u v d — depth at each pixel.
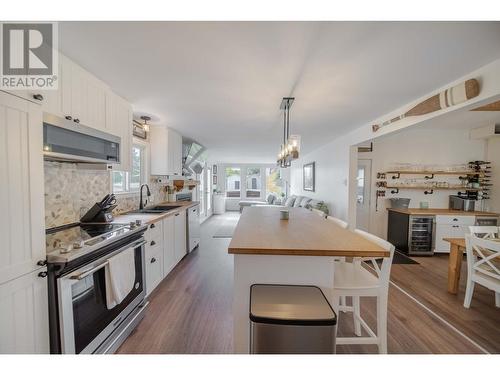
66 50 1.55
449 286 2.69
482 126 4.23
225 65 1.77
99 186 2.52
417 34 1.38
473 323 2.10
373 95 2.36
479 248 2.42
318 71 1.85
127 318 1.88
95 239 1.58
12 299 1.10
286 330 1.14
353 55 1.61
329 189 5.13
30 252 1.19
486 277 2.21
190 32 1.37
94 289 1.51
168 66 1.79
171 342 1.82
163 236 2.90
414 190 4.66
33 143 1.24
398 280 3.04
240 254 1.42
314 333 1.14
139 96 2.40
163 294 2.61
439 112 2.20
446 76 1.93
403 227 4.20
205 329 1.98
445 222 4.02
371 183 4.68
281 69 1.82
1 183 1.06
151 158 3.68
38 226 1.24
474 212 4.12
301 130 3.95
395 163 4.64
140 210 3.17
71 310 1.33
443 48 1.52
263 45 1.50
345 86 2.14
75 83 1.71
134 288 1.99
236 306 1.51
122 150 2.38
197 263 3.63
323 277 1.49
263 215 2.82
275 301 1.28
